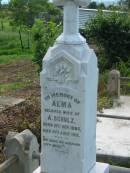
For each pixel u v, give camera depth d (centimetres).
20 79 1028
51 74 253
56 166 263
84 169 259
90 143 267
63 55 248
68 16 252
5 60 1464
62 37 253
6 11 2723
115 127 556
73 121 254
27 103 632
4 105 622
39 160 302
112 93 727
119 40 999
